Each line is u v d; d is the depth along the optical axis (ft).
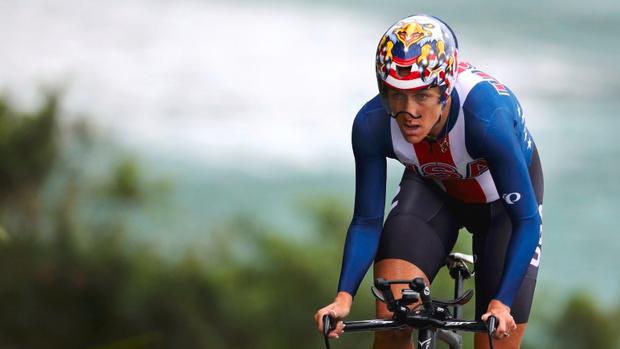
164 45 362.53
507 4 504.84
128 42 360.28
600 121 321.11
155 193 129.08
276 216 219.41
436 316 30.89
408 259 37.22
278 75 340.18
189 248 112.57
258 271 112.16
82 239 111.14
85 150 115.65
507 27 447.42
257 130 288.30
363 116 35.37
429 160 35.19
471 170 35.32
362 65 357.82
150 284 109.50
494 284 37.47
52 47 336.90
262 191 238.89
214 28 395.34
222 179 243.40
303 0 472.85
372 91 329.93
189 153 261.85
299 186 246.27
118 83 311.06
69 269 110.42
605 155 288.10
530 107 333.21
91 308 110.32
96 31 368.68
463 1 507.30
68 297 110.83
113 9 409.08
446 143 34.30
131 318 109.91
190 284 109.91
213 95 313.32
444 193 38.58
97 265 110.32
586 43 428.15
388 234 37.83
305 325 108.78
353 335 105.60
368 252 35.35
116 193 119.44
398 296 36.47
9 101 109.29
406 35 30.83
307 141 284.00
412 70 30.63
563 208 245.86
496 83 34.88
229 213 214.90
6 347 109.81
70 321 110.52
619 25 469.57
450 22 452.76
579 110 331.57
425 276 37.45
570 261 210.38
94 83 306.96
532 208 33.58
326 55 368.07
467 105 33.60
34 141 106.32
